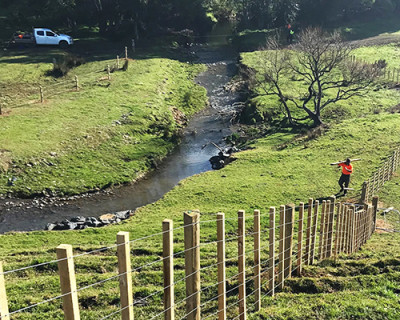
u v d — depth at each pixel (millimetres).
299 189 27688
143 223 23625
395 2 93500
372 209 18500
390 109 45125
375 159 31547
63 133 36938
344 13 87875
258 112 47656
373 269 12031
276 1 82938
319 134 38438
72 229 24344
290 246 10742
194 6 79625
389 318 8883
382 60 56625
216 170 33875
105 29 73625
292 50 57156
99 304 11109
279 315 9070
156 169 35875
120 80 51562
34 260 15344
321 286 10734
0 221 26078
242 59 65500
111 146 37125
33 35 62344
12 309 10938
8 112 39812
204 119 49094
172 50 71688
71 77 50875
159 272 13125
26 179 30594
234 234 20453
